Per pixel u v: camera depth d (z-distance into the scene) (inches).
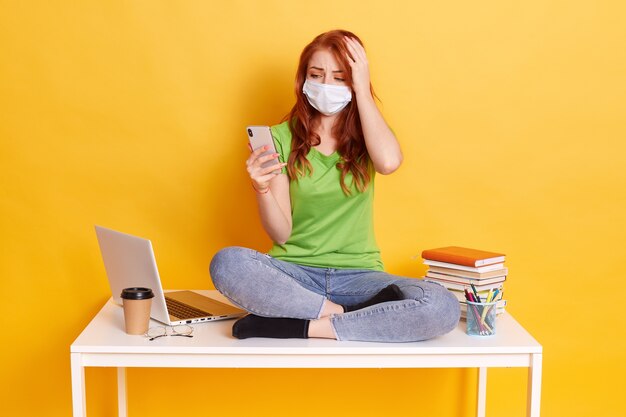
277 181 84.7
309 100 83.8
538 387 73.6
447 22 95.0
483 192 97.3
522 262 98.1
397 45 95.3
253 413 100.2
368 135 83.0
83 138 96.7
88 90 96.0
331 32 83.7
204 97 96.3
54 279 98.7
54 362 99.6
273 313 75.0
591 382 99.4
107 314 83.7
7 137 96.4
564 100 95.9
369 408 100.2
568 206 97.3
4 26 94.9
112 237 81.6
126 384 99.9
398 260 98.4
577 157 96.7
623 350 99.0
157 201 97.8
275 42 95.6
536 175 97.0
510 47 95.2
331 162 85.4
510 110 96.1
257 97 96.5
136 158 97.1
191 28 95.3
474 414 100.3
